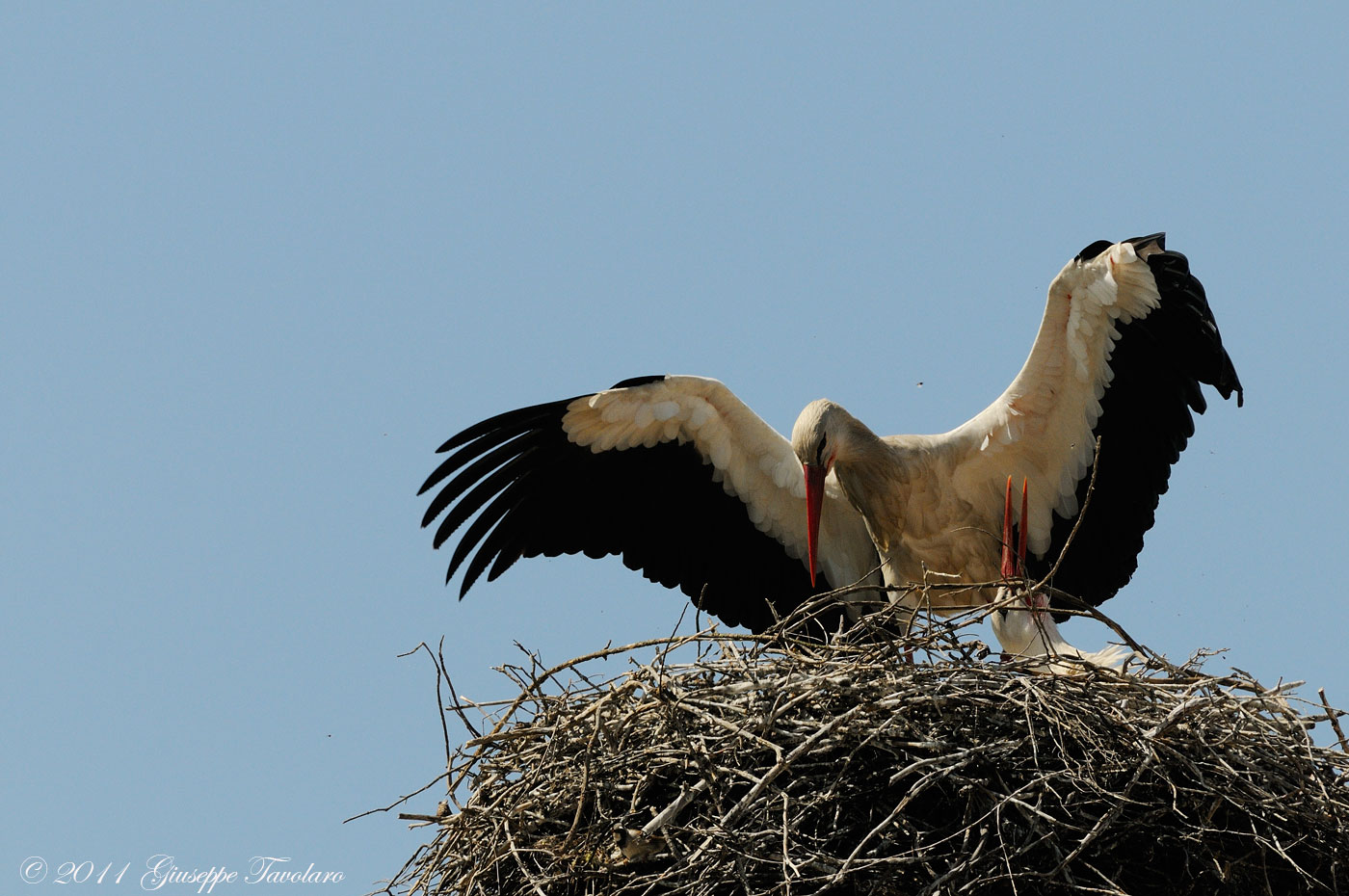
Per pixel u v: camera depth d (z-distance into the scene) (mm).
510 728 13453
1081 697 12188
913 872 11625
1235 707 12352
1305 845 11984
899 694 11898
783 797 11648
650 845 11977
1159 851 12047
